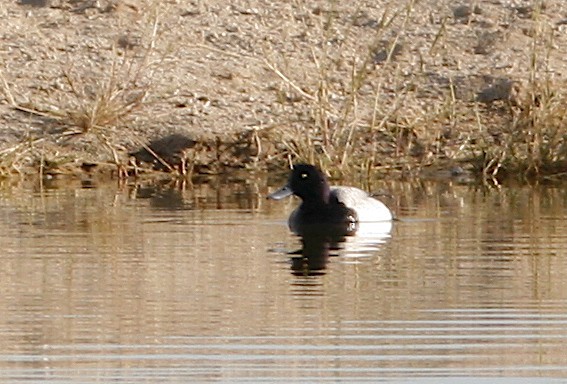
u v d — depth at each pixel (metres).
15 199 16.89
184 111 20.17
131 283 12.15
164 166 19.47
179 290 11.88
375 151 19.91
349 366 9.67
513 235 14.48
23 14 22.22
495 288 11.98
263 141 19.84
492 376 9.44
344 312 11.16
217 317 10.98
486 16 22.70
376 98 19.83
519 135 20.05
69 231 14.55
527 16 22.73
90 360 9.83
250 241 14.23
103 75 20.69
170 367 9.66
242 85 20.86
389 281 12.30
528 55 21.83
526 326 10.72
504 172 19.55
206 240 14.18
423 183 18.80
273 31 22.12
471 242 14.12
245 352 10.02
